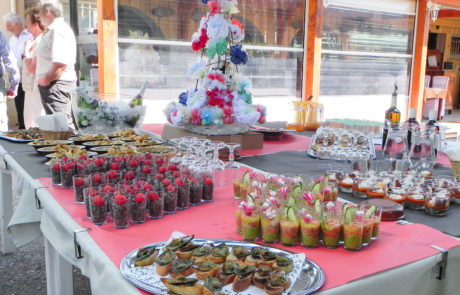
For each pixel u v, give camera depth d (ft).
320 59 21.49
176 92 17.72
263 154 8.76
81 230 4.67
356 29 22.71
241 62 8.82
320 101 22.45
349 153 8.21
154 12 16.56
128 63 16.33
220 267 3.59
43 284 9.43
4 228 10.61
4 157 8.45
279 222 4.38
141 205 4.89
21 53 18.21
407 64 25.18
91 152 8.03
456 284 4.33
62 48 13.46
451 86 39.75
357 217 4.19
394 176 6.07
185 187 5.42
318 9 20.67
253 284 3.43
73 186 6.08
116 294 3.57
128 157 6.90
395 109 9.05
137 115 10.48
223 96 8.73
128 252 4.11
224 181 6.75
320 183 5.47
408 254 4.10
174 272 3.49
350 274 3.67
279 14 20.24
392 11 23.66
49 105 13.89
